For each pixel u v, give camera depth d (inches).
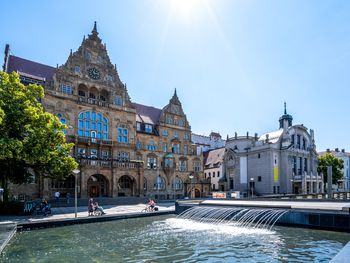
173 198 2482.8
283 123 3139.8
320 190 3125.0
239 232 824.9
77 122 1925.4
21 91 1269.7
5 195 1256.2
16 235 785.6
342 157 4628.4
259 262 520.4
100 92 2119.8
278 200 1291.8
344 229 799.1
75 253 591.8
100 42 2161.7
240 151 3034.0
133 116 2257.6
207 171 3420.3
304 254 574.9
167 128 2596.0
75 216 1013.2
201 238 739.4
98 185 1979.6
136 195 2063.2
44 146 1172.5
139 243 682.8
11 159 1139.3
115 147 2103.8
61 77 1893.5
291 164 2878.9
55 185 1748.3
